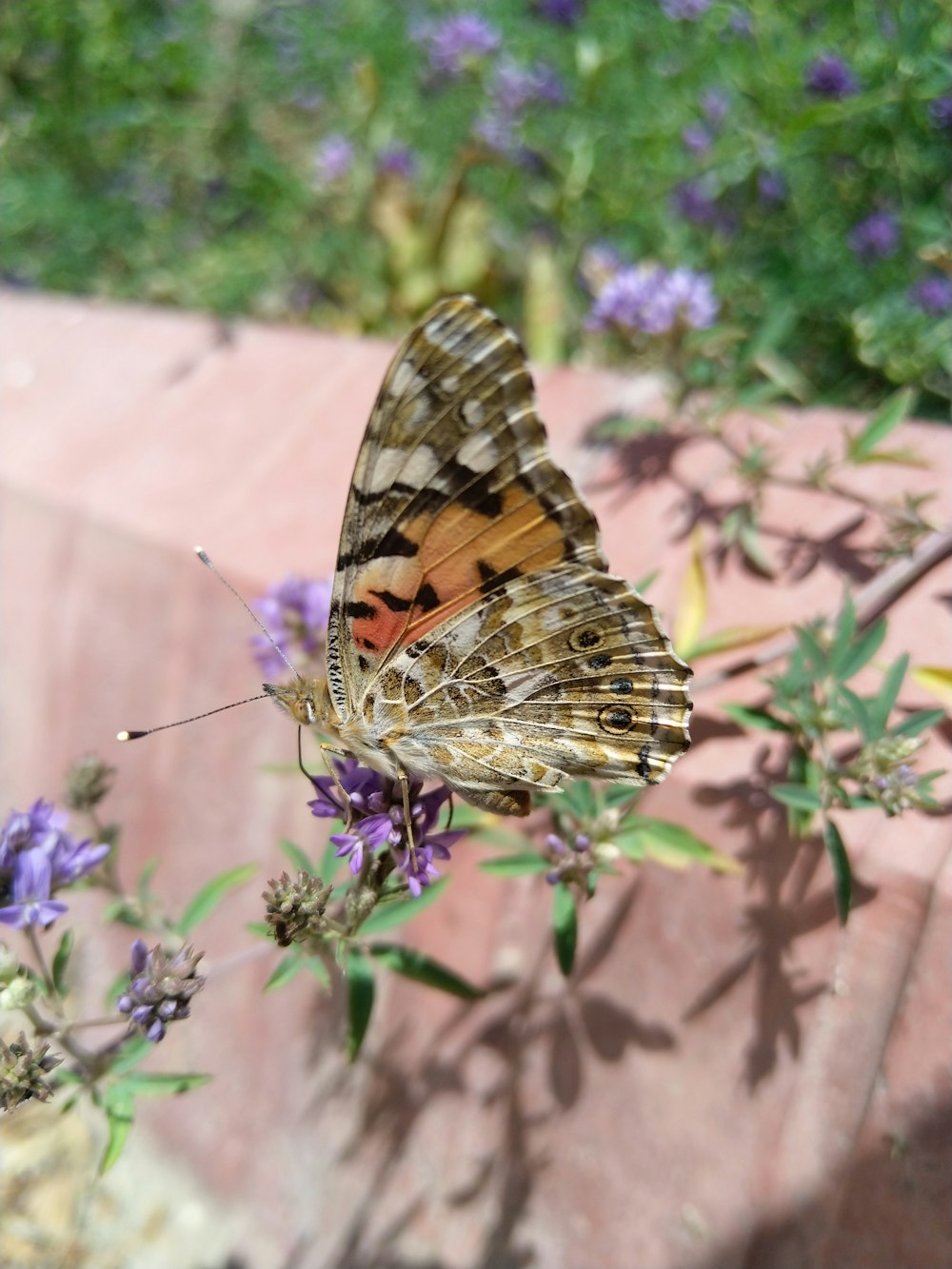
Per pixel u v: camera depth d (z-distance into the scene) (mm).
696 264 169
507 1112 104
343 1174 114
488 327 70
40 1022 82
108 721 135
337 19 235
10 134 228
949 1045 80
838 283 164
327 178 189
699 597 99
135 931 134
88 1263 121
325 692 80
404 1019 113
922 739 84
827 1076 86
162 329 158
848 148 160
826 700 87
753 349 118
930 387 146
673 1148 94
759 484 105
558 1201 100
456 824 98
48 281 233
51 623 139
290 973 84
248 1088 122
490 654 78
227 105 232
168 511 131
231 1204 120
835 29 162
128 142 231
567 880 85
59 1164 130
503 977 105
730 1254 89
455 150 211
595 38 196
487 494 73
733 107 173
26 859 80
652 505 113
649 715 78
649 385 124
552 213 174
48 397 155
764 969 89
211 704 125
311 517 124
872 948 84
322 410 135
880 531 102
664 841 87
